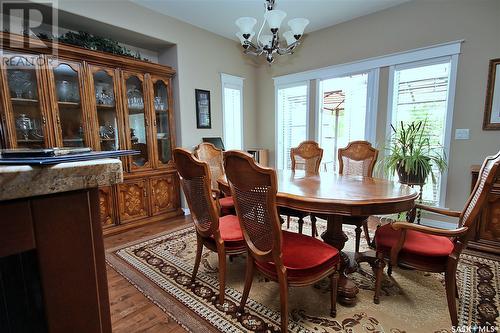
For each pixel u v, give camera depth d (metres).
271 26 2.17
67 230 0.54
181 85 3.51
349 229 2.94
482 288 1.77
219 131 4.10
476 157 2.76
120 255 2.37
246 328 1.45
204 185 1.56
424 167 2.59
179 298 1.73
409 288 1.81
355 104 3.63
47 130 2.45
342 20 3.52
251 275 1.53
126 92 3.00
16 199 0.48
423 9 2.94
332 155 4.05
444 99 2.92
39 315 0.55
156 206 3.35
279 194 1.64
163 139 3.47
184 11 3.21
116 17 2.82
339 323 1.47
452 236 1.33
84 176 0.55
